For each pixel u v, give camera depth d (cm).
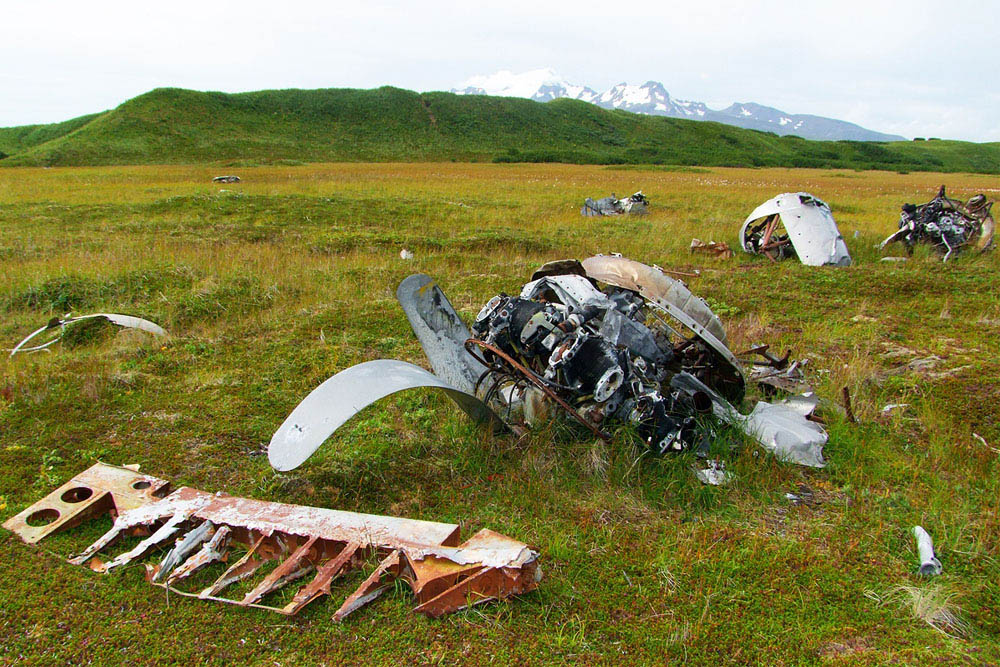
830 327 864
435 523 357
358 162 6919
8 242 1288
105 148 6212
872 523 423
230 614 320
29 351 745
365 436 516
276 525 358
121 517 376
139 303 922
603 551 381
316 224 1586
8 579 340
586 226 1638
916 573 376
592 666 295
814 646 314
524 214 1870
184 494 396
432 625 315
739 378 547
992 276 1114
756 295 1026
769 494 451
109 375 633
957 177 6188
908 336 830
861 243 1387
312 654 297
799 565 376
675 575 362
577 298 531
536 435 493
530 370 489
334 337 772
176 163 6081
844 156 10031
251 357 707
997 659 311
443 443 508
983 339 813
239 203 1814
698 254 1325
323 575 329
